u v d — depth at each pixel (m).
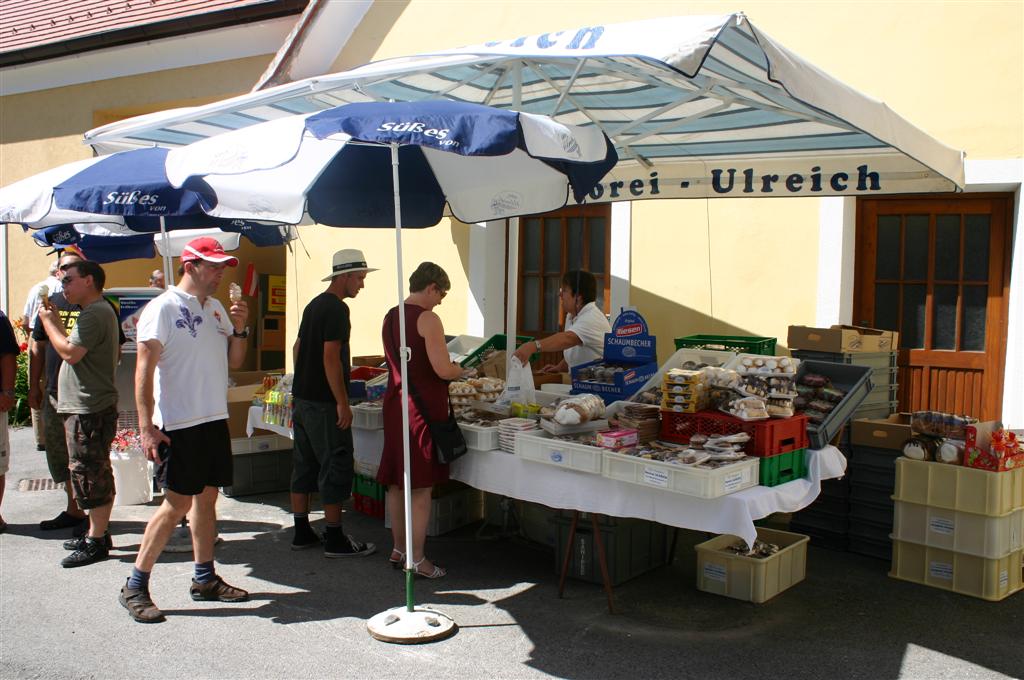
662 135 5.84
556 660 3.96
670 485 3.92
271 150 3.57
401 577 5.07
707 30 3.36
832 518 5.58
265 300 12.06
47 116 12.02
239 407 7.07
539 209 4.51
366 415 5.49
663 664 3.93
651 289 7.61
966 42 6.29
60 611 4.53
